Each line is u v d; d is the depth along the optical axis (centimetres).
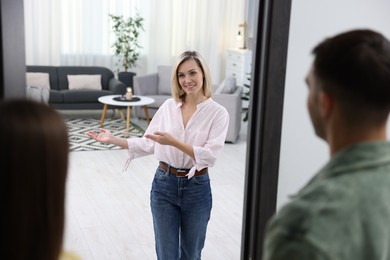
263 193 185
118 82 671
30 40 718
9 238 62
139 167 475
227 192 415
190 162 215
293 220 74
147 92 681
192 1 787
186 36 797
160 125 228
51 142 63
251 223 190
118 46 740
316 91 82
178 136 221
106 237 318
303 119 184
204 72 216
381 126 79
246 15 806
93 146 536
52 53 734
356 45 77
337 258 71
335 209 73
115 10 752
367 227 73
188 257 232
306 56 179
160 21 780
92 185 416
